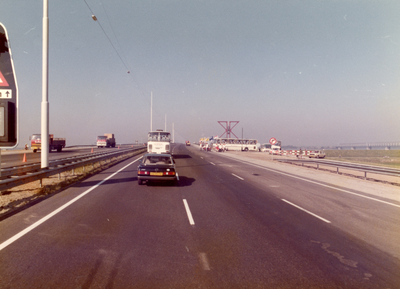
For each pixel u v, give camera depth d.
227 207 7.89
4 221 6.02
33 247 4.58
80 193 9.38
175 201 8.49
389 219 7.03
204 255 4.44
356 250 4.86
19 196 8.70
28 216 6.45
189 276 3.72
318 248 4.90
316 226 6.26
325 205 8.52
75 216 6.52
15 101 6.00
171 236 5.30
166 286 3.44
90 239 5.03
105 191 9.82
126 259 4.20
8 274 3.65
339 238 5.48
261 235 5.52
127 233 5.41
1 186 7.09
